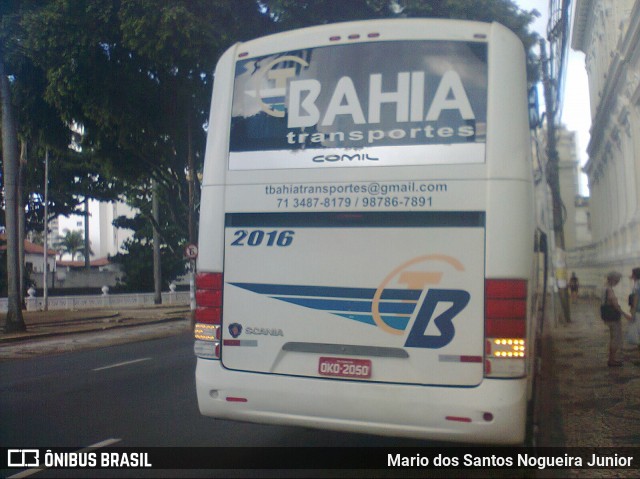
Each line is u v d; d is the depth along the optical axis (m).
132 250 46.69
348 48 5.82
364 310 5.54
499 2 16.53
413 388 5.35
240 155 6.02
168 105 19.80
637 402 9.16
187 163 23.14
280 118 5.93
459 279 5.31
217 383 5.93
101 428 7.70
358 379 5.52
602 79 28.17
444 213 5.39
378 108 5.65
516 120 5.40
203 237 6.09
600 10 27.94
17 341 19.23
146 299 39.41
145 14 16.02
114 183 34.84
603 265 30.88
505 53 5.50
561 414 8.47
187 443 7.04
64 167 32.56
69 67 17.64
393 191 5.51
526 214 5.30
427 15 16.62
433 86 5.56
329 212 5.68
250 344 5.88
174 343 18.33
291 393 5.68
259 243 5.89
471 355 5.26
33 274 48.72
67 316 27.98
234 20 16.92
